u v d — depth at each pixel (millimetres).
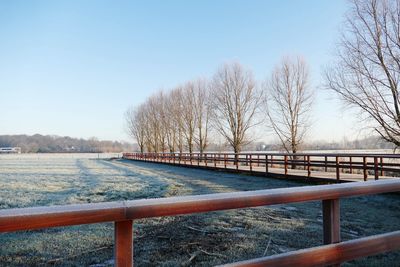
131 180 17875
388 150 21922
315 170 19344
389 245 1909
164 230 6539
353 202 9680
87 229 6680
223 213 8109
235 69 34656
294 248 5359
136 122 63375
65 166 35250
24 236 6180
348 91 19000
